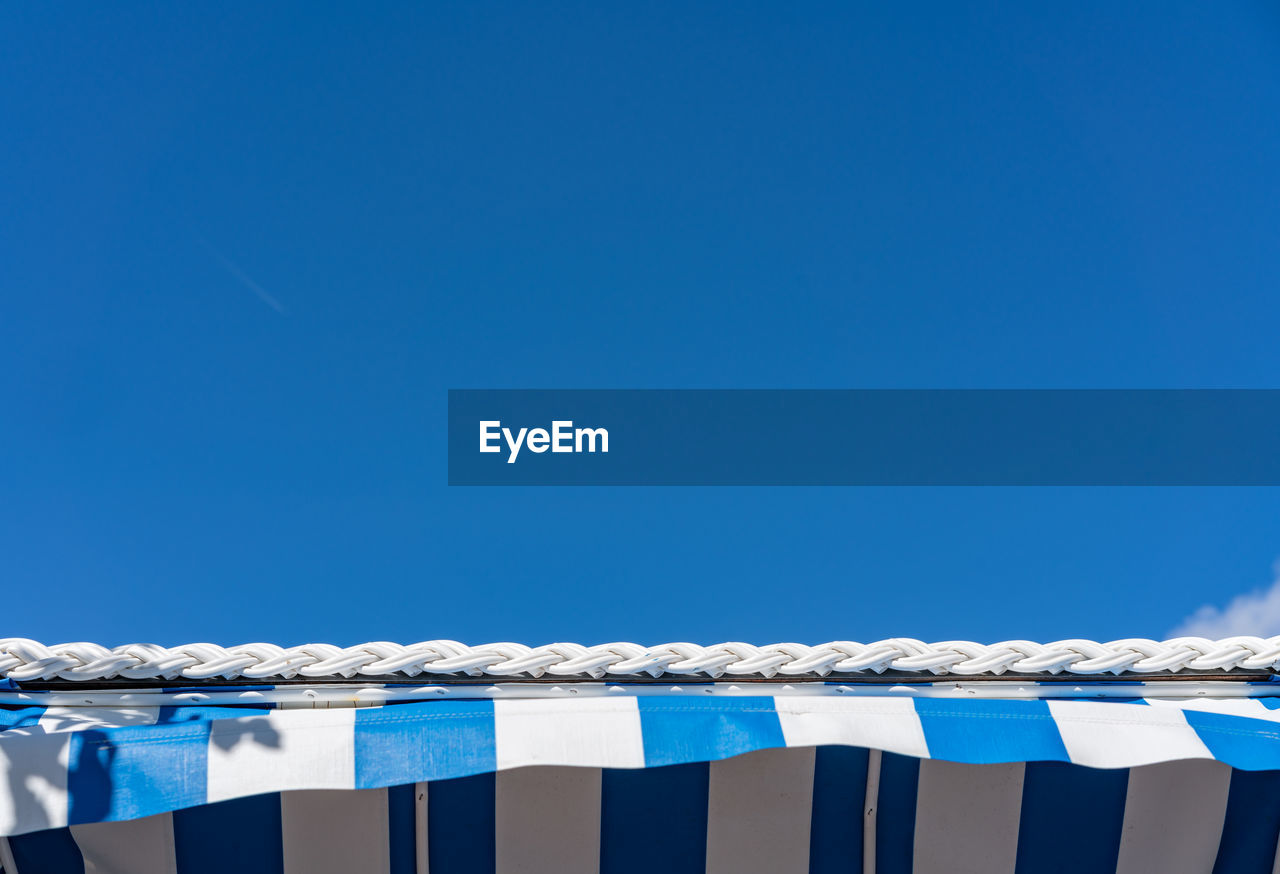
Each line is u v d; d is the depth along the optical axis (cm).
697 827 163
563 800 162
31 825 143
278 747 148
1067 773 163
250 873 159
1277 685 162
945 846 163
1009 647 162
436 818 161
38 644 158
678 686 160
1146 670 161
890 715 153
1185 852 162
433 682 160
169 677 159
